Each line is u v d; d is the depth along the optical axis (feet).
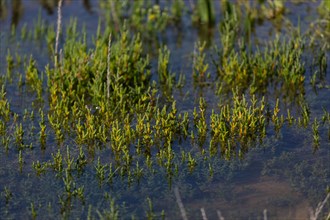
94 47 35.40
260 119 25.91
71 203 21.47
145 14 40.29
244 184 22.34
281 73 31.01
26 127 26.53
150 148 24.71
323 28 36.70
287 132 25.84
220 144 24.93
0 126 25.72
